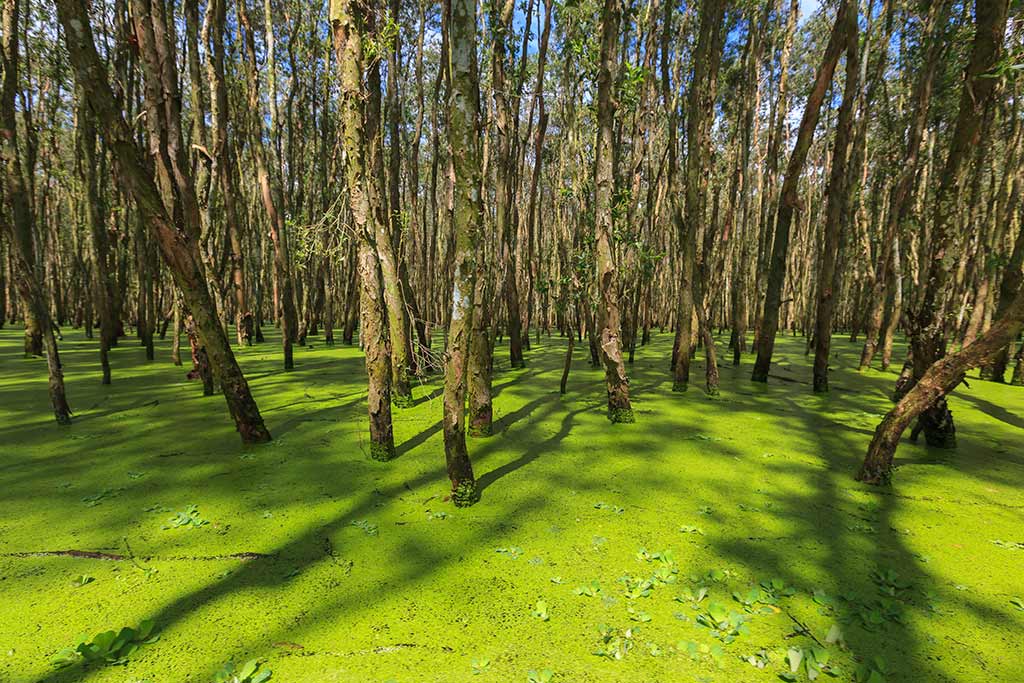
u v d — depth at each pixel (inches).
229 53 571.8
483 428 214.7
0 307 741.3
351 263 565.0
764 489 161.9
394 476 169.3
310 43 611.5
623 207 234.2
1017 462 188.5
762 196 544.1
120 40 358.9
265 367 401.1
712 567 116.8
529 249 413.1
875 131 587.5
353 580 110.6
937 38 328.8
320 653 88.9
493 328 306.7
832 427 234.2
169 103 235.9
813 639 93.3
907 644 92.0
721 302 828.0
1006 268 245.1
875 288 407.8
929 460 190.7
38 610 99.5
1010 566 118.1
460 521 138.0
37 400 269.6
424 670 85.0
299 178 633.6
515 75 337.4
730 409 267.9
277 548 123.3
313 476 168.7
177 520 135.6
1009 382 361.7
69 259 852.0
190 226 245.8
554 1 332.5
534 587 108.6
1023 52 160.6
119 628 95.0
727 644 91.9
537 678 82.7
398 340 259.6
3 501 147.9
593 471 176.2
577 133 390.3
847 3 258.7
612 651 89.0
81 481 162.6
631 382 343.3
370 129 249.8
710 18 268.5
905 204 393.4
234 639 92.2
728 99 637.3
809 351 511.2
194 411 249.3
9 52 330.0
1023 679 83.4
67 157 776.9
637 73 213.9
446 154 368.2
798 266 874.8
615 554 122.1
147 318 419.8
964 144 172.4
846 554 123.2
